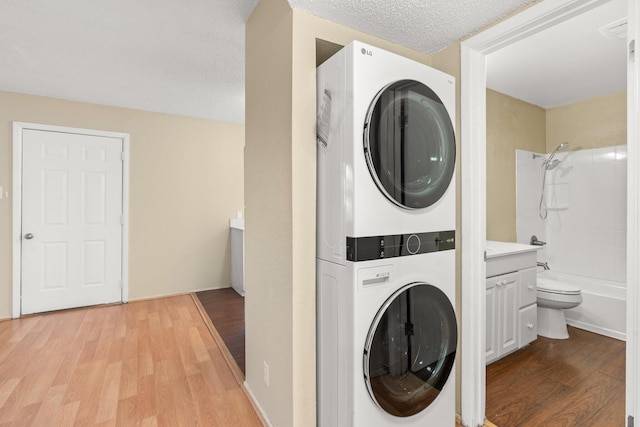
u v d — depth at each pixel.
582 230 3.25
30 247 3.17
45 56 2.35
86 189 3.41
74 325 2.94
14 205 3.08
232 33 2.05
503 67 2.48
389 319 1.25
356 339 1.19
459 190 1.68
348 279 1.22
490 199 2.96
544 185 3.48
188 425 1.63
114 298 3.58
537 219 3.40
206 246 4.13
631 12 1.04
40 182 3.20
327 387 1.36
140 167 3.69
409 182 1.29
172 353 2.41
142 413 1.72
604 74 2.62
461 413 1.67
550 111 3.47
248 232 1.87
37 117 3.16
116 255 3.57
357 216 1.18
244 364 2.24
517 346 2.41
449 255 1.46
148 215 3.75
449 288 1.46
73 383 2.00
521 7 1.40
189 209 4.00
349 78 1.20
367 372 1.20
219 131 4.18
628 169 1.06
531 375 2.13
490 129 2.95
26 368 2.17
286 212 1.41
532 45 2.14
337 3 1.35
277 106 1.49
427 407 1.37
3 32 2.03
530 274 2.54
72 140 3.33
